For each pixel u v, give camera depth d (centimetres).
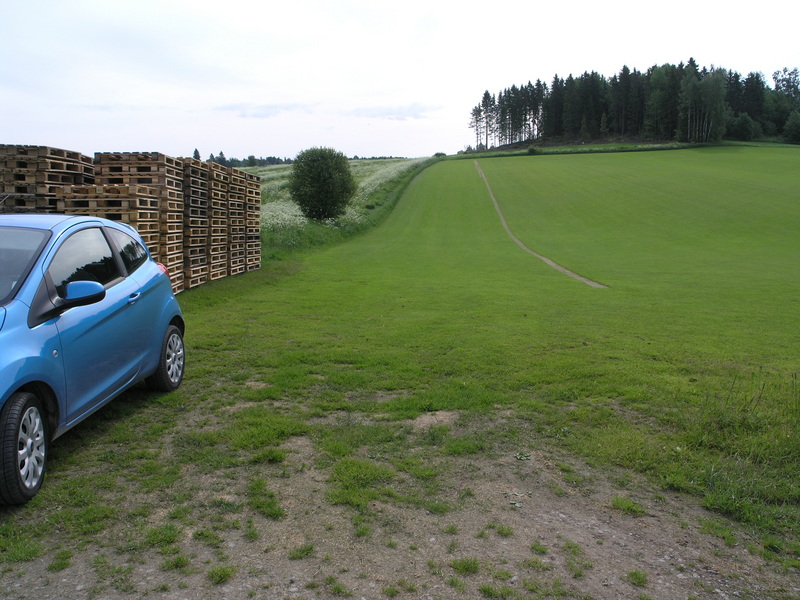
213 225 1362
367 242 3228
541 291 1491
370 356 728
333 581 274
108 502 346
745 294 1473
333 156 3747
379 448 439
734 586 283
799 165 6981
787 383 615
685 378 645
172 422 484
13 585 265
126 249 538
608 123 14175
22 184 918
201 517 331
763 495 373
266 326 926
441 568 288
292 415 507
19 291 372
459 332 903
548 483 388
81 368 407
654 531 333
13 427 327
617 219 4266
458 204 5147
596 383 616
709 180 5944
